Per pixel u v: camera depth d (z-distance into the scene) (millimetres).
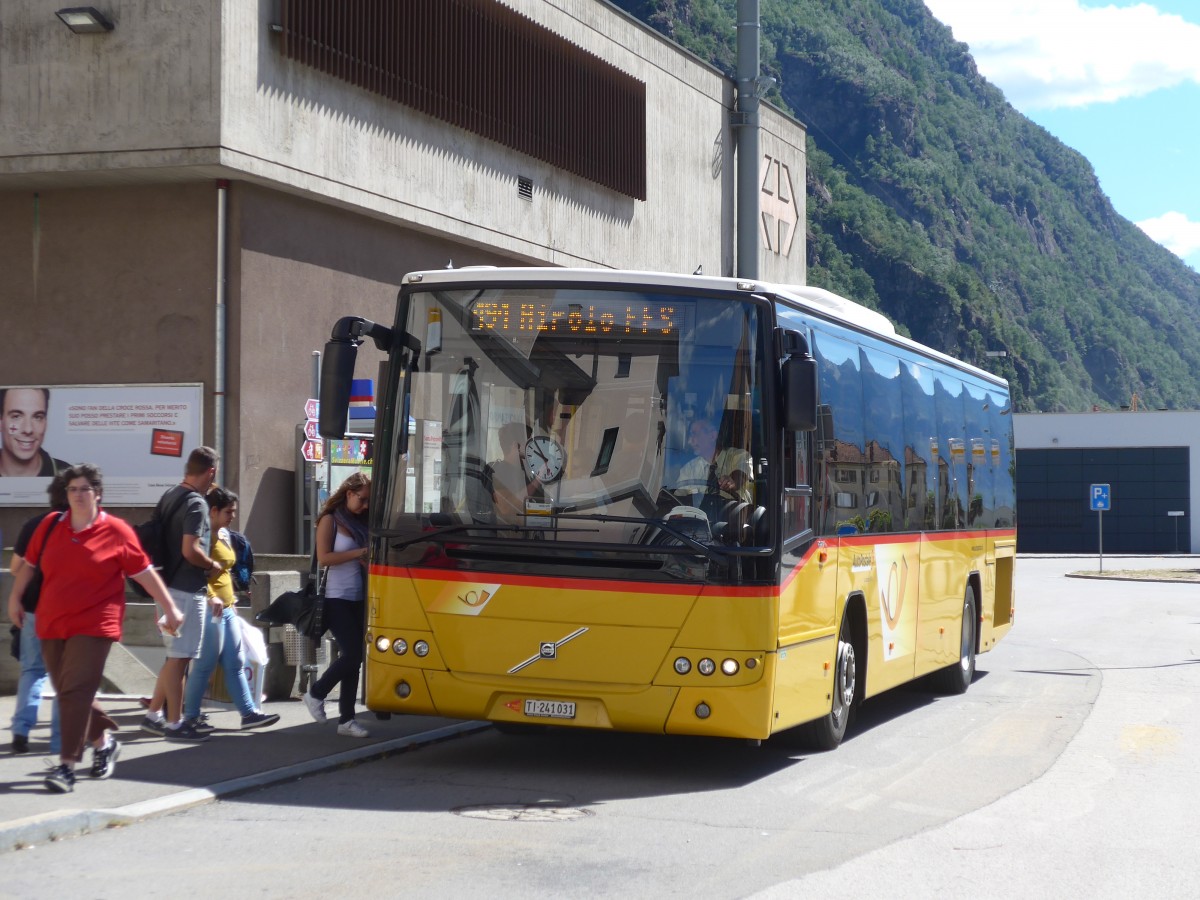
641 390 9383
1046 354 195625
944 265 180000
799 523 9789
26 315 18797
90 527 8203
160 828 7754
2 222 18906
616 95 27000
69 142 17875
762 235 34031
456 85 22219
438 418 9625
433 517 9500
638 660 9086
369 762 10133
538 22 24797
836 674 10945
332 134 19641
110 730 8953
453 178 22469
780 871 7129
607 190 27094
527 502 9336
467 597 9328
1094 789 9656
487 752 10758
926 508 13852
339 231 20328
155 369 18422
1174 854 7762
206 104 17547
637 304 9500
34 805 7836
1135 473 68938
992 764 10609
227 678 10852
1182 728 12648
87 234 18641
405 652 9453
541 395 9461
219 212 18297
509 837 7734
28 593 8336
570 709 9156
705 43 128750
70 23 17578
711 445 9273
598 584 9148
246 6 17984
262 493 18750
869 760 10727
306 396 19609
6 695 12281
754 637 9086
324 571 11031
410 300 9812
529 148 24266
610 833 7930
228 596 10812
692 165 30500
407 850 7352
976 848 7801
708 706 9023
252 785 8883
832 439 10758
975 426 16391
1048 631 24344
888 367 12797
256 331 18656
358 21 19906
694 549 9078
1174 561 58938
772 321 9469
